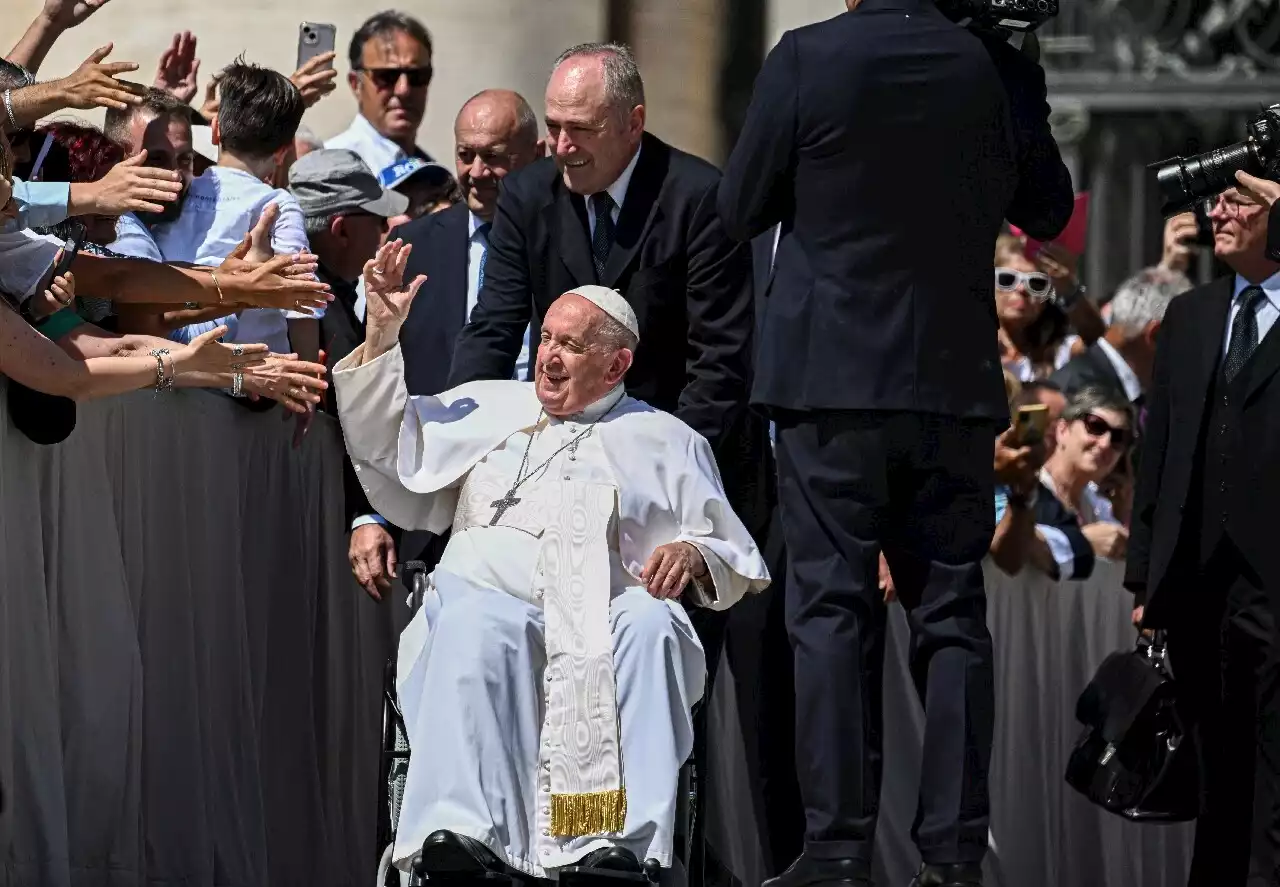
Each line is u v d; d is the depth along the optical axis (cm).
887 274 2092
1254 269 2544
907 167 2088
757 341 2328
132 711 2100
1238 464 2503
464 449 2186
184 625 2230
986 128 2114
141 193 2053
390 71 3272
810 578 2089
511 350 2397
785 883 2067
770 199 2128
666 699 1994
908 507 2138
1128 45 5141
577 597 2039
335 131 3828
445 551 2131
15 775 1948
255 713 2434
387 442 2161
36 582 1986
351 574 2725
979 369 2116
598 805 1955
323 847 2534
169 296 2130
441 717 1939
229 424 2370
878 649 2269
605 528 2095
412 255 2684
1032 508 2842
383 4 3859
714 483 2166
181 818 2194
